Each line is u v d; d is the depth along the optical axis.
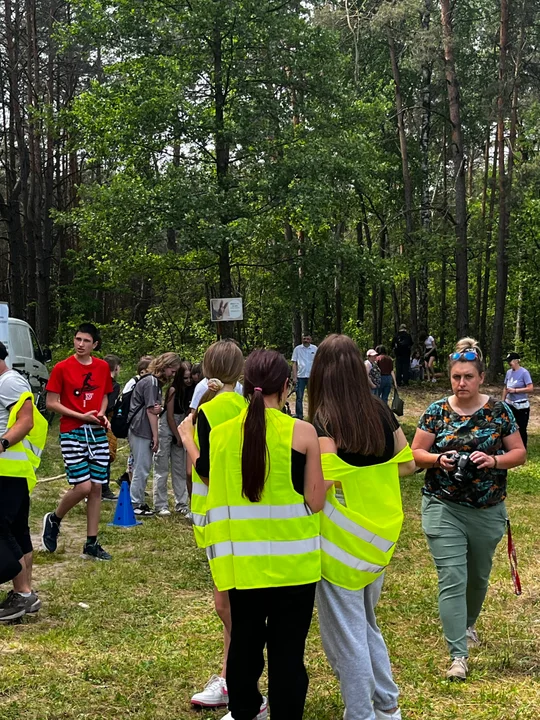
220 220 17.69
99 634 5.01
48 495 9.89
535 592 6.37
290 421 3.16
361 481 3.32
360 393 3.35
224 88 19.02
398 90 27.19
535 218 29.09
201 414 3.52
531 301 33.38
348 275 20.67
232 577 3.12
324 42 19.16
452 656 4.52
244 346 30.73
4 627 5.04
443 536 4.62
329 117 19.44
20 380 5.20
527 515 9.75
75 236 35.12
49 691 4.01
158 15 18.45
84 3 18.83
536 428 18.80
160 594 5.95
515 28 26.89
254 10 17.95
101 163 22.56
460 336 23.91
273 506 3.10
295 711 3.06
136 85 18.19
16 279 23.91
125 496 8.32
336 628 3.32
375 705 3.52
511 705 4.09
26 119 25.72
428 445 4.72
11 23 24.67
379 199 30.30
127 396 8.81
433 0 29.03
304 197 17.55
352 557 3.29
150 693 4.07
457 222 24.03
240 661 3.17
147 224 17.58
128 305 42.12
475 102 30.09
